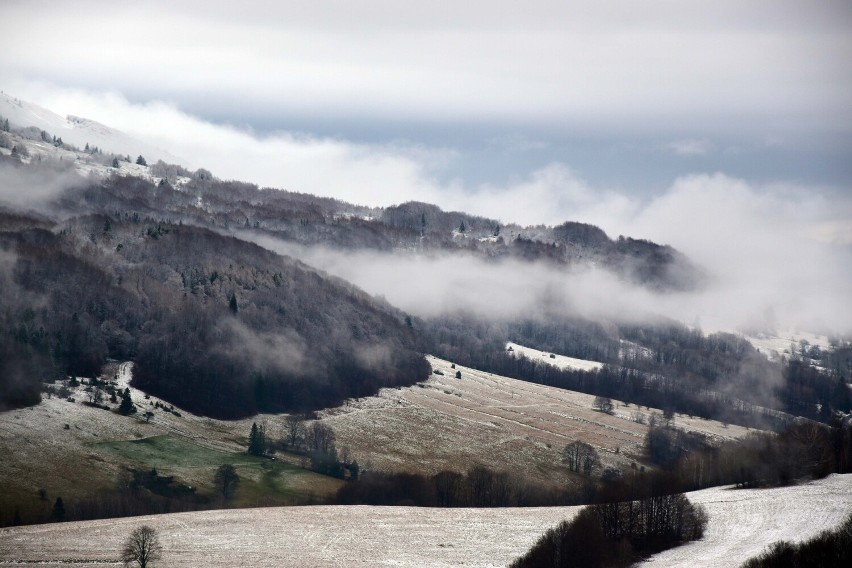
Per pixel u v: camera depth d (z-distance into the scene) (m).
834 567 187.38
